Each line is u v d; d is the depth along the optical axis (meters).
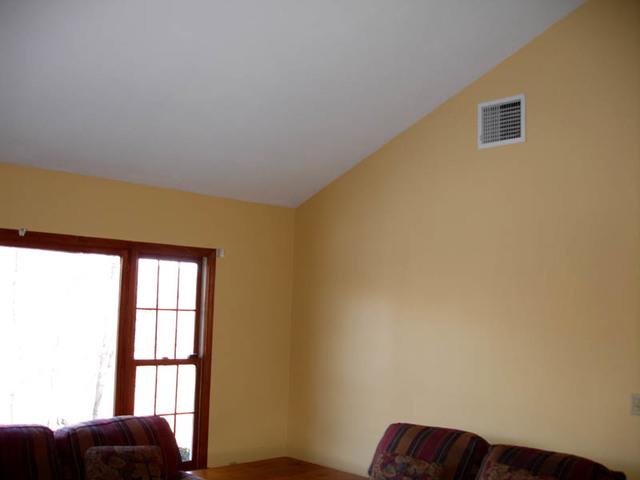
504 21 3.82
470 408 4.18
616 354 3.57
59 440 3.70
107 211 4.49
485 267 4.20
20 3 2.98
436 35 3.79
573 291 3.77
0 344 4.06
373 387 4.77
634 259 3.54
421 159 4.63
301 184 5.18
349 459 4.86
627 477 3.47
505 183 4.14
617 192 3.64
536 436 3.85
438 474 3.59
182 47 3.46
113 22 3.20
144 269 4.73
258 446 5.18
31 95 3.57
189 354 4.94
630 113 3.63
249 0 3.24
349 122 4.49
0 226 4.05
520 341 3.98
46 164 4.20
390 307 4.72
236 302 5.13
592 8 3.83
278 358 5.36
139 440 3.86
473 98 4.36
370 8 3.45
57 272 4.32
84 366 4.39
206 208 5.00
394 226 4.76
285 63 3.76
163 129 4.11
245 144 4.48
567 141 3.88
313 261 5.34
